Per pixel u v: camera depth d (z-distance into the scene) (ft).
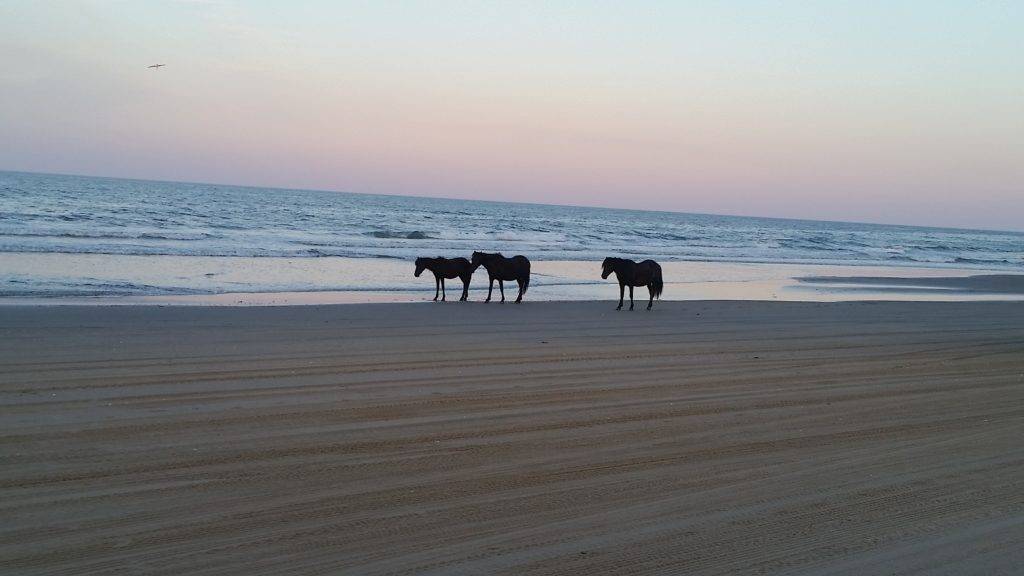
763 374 39.19
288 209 270.26
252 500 18.83
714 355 45.01
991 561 16.31
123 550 15.70
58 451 22.16
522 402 30.83
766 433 26.99
